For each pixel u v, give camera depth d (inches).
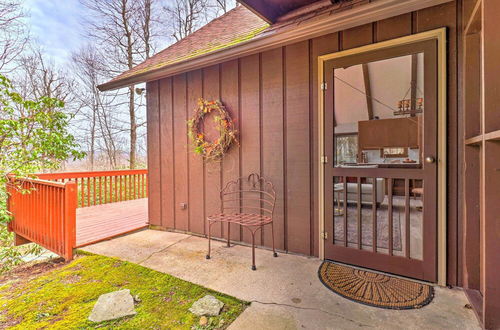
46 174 194.4
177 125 144.0
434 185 81.0
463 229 76.5
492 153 58.0
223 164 128.9
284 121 110.4
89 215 186.2
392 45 86.4
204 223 136.7
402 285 81.0
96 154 426.6
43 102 159.0
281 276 88.3
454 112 78.4
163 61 147.3
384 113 89.4
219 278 87.3
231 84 124.7
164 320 65.1
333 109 98.4
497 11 56.9
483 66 58.3
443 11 78.9
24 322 66.1
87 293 79.7
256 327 61.6
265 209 116.5
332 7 99.3
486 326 58.0
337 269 93.3
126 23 392.8
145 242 128.1
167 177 149.3
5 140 151.0
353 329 60.5
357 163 94.6
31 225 139.5
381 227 92.3
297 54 106.3
